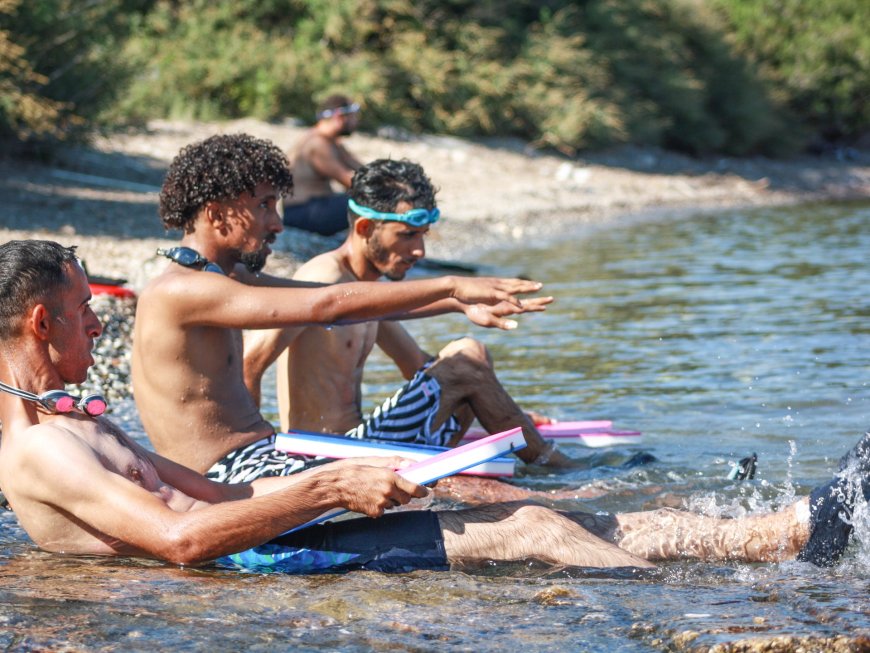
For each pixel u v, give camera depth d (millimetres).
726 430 7605
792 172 34469
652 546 4840
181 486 4785
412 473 4605
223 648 3738
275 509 4316
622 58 33750
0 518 5367
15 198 15688
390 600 4238
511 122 30703
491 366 6555
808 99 39188
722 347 10555
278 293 5027
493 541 4707
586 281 14961
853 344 10578
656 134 33781
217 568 4676
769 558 4793
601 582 4520
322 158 15164
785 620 3945
